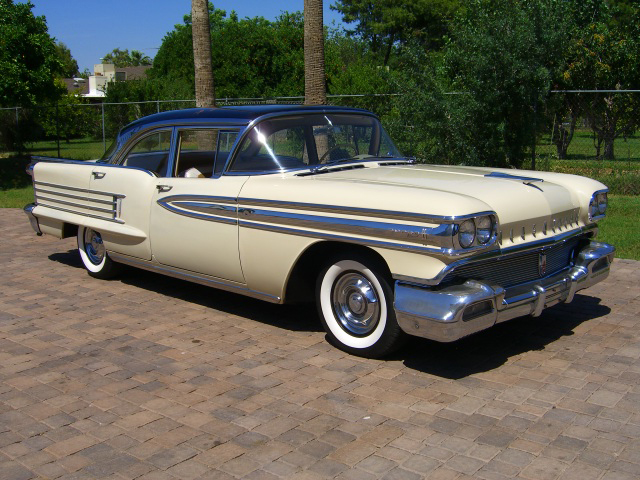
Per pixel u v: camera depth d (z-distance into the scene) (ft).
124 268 21.95
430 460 10.53
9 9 59.06
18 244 28.45
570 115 40.73
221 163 17.19
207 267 17.43
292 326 17.22
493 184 14.73
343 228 14.08
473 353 15.06
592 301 18.79
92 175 20.74
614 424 11.60
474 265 13.34
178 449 11.06
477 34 33.35
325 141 17.31
